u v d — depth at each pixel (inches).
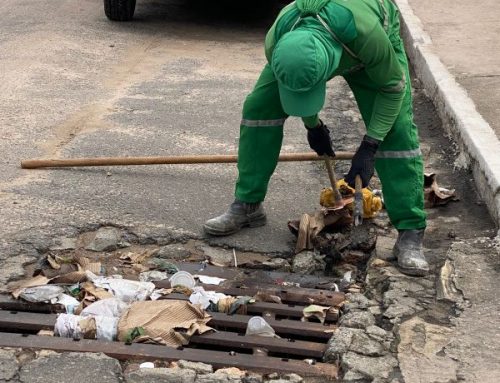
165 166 218.7
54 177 208.2
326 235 178.4
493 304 148.3
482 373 128.4
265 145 175.2
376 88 154.8
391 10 154.9
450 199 196.1
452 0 398.0
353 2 142.1
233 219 179.3
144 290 152.9
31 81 295.3
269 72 169.3
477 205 194.7
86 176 209.8
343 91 297.7
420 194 162.2
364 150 149.1
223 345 138.3
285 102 139.8
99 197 196.5
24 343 134.6
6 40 354.6
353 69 150.8
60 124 251.0
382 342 136.7
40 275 158.6
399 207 161.8
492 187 187.9
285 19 145.4
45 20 397.7
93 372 127.3
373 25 141.2
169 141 237.1
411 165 159.5
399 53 157.5
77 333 138.2
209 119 259.1
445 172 217.5
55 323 140.5
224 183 208.5
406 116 157.8
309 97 137.9
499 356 132.9
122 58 337.4
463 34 335.9
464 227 182.9
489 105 247.1
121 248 174.4
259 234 181.3
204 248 175.2
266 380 127.8
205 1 466.3
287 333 143.3
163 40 374.9
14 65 314.8
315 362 132.7
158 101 277.6
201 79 307.9
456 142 231.6
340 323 144.6
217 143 237.0
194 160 204.2
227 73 318.3
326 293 155.3
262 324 141.0
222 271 164.9
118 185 204.4
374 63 144.6
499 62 294.7
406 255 161.3
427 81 287.9
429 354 133.4
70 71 312.0
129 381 125.3
